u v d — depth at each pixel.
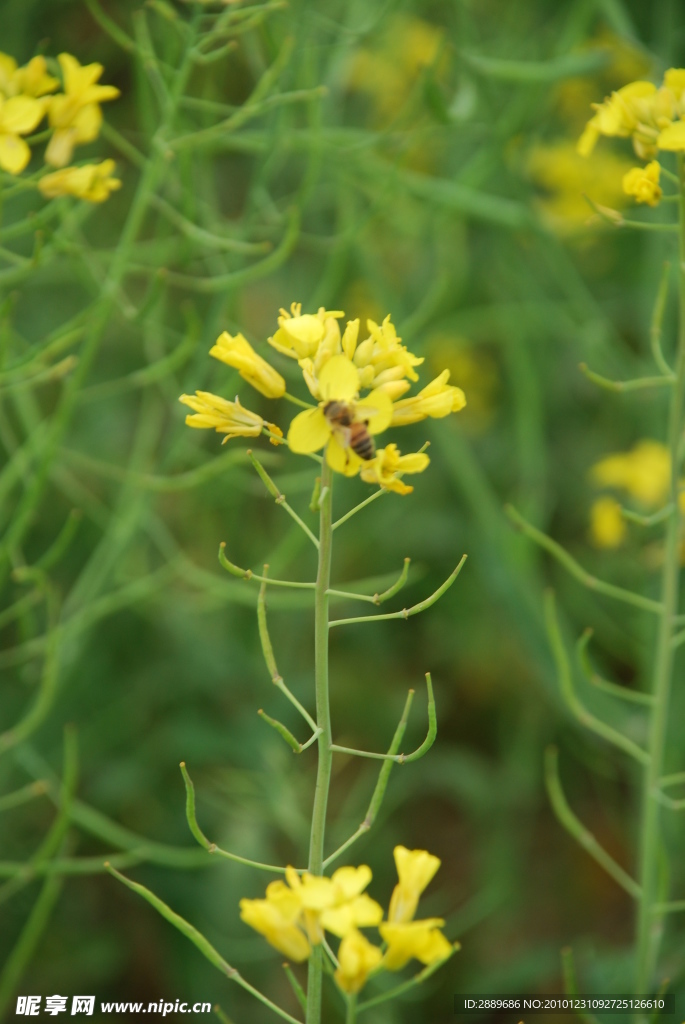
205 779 0.86
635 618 0.87
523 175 0.91
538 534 0.63
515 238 0.96
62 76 0.67
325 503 0.54
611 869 0.64
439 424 0.84
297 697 0.86
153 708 0.87
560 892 0.92
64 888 0.82
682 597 0.81
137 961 0.81
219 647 0.89
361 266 0.88
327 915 0.51
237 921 0.76
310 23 0.71
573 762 0.96
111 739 0.85
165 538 0.75
